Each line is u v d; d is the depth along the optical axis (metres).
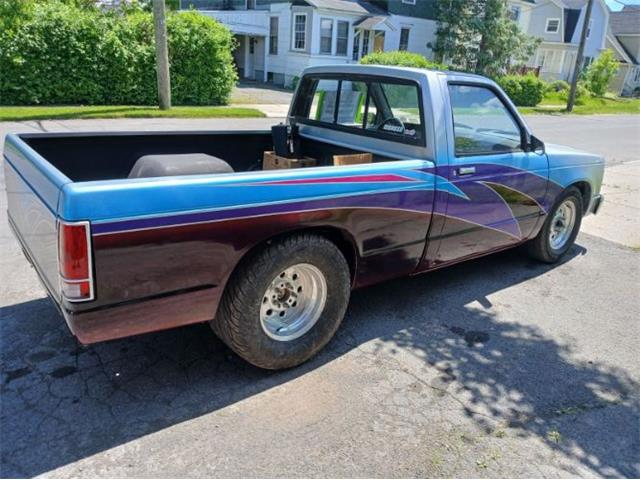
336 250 3.16
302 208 2.90
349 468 2.47
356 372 3.24
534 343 3.73
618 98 40.62
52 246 2.43
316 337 3.26
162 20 13.60
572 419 2.93
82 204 2.21
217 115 14.32
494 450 2.65
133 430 2.63
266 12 26.48
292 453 2.54
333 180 3.02
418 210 3.54
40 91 13.98
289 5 25.19
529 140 4.40
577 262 5.43
